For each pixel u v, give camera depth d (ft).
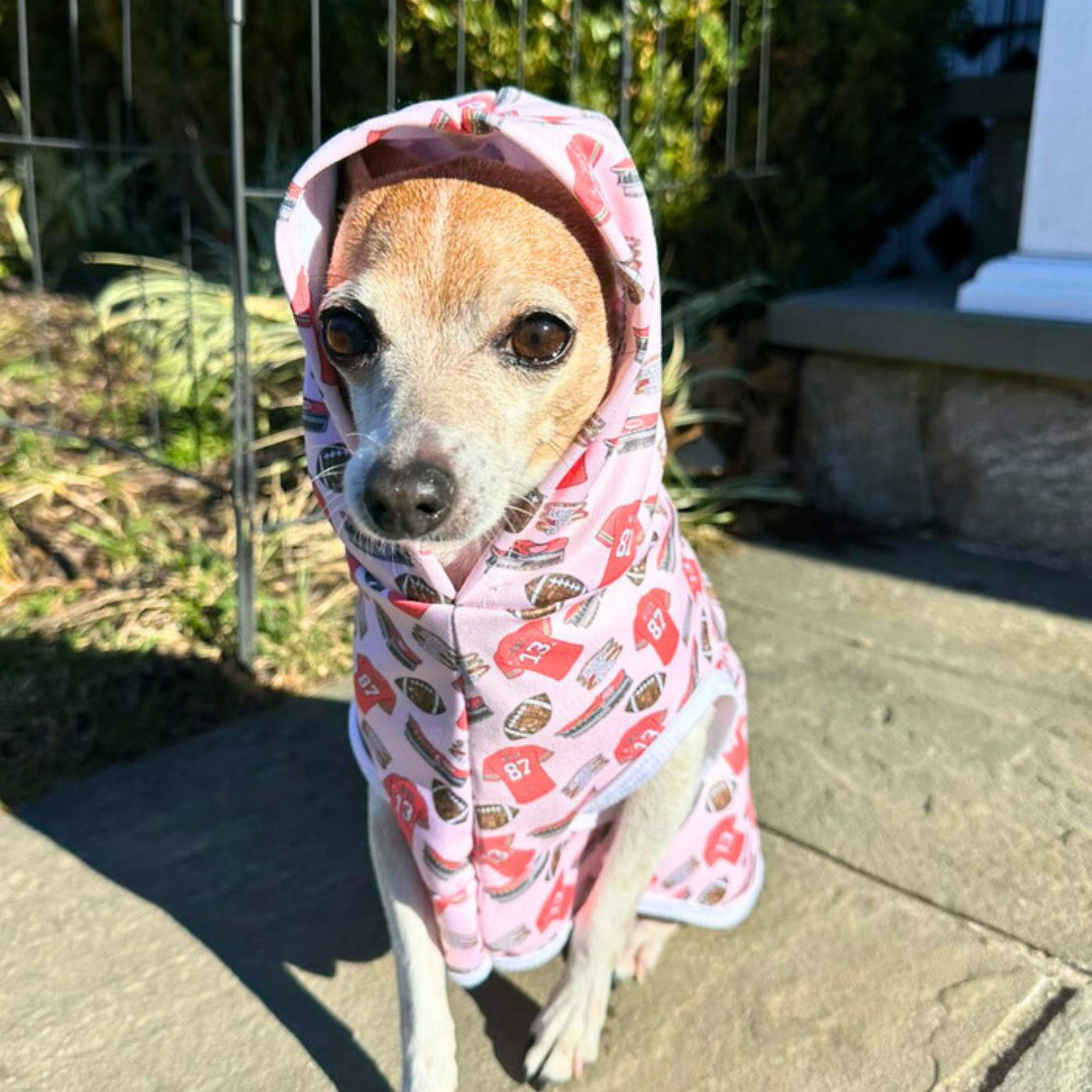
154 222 3.39
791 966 1.23
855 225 2.74
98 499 2.18
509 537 0.99
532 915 1.11
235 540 2.02
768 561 2.24
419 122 0.93
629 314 0.98
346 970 1.24
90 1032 1.15
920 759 1.58
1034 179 2.19
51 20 3.35
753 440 2.48
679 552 1.13
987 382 2.23
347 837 1.46
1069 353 2.08
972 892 1.33
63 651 1.77
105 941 1.27
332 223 1.02
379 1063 1.13
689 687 1.08
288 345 2.52
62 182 3.26
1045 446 2.19
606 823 1.21
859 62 2.49
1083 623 1.96
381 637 1.06
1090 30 2.07
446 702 1.02
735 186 2.55
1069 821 1.44
